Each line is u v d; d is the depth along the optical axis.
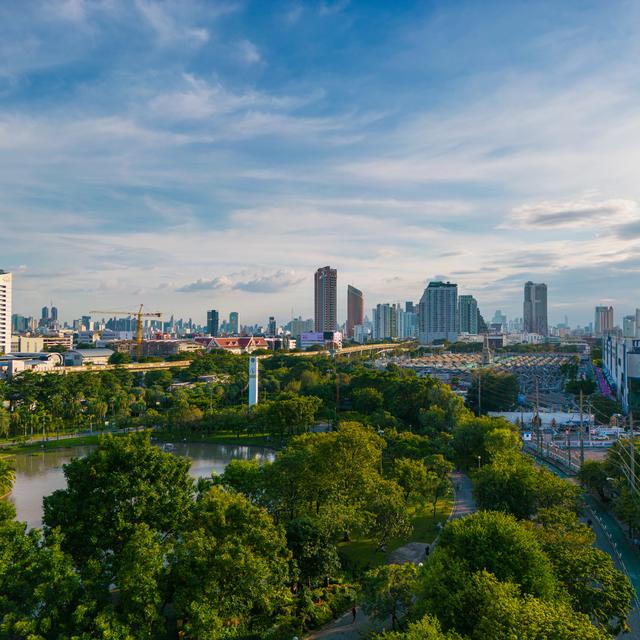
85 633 51.25
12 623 50.62
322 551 77.25
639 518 93.56
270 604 63.09
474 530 65.56
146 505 68.25
